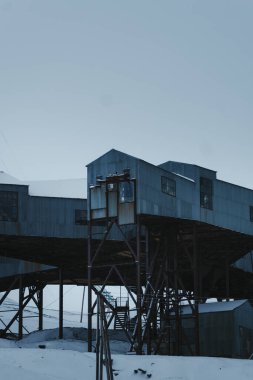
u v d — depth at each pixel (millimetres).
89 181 59375
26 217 66750
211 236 68938
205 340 62062
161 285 61750
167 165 65500
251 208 70250
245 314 64312
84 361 44656
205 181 65000
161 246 62562
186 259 73750
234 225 67375
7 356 44125
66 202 68250
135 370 43531
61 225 67562
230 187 68062
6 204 66438
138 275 55406
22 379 38844
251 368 44562
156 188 58688
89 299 56625
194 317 59938
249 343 64312
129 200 56969
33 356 44312
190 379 42875
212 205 65062
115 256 73375
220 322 61656
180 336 60844
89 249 58062
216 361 45688
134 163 57469
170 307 68375
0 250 72438
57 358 44375
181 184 61812
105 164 58875
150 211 57438
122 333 73188
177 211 60500
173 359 45750
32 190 70000
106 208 57812
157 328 66688
